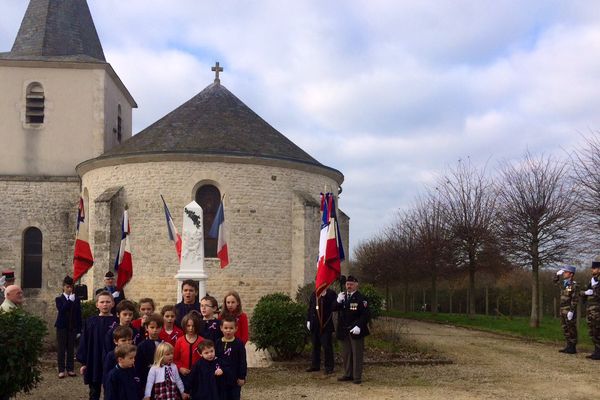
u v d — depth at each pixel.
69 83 21.03
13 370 6.78
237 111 18.97
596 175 16.11
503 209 19.48
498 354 12.34
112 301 7.18
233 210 16.34
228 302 6.76
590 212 16.22
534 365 10.85
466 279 30.12
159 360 5.55
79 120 20.95
